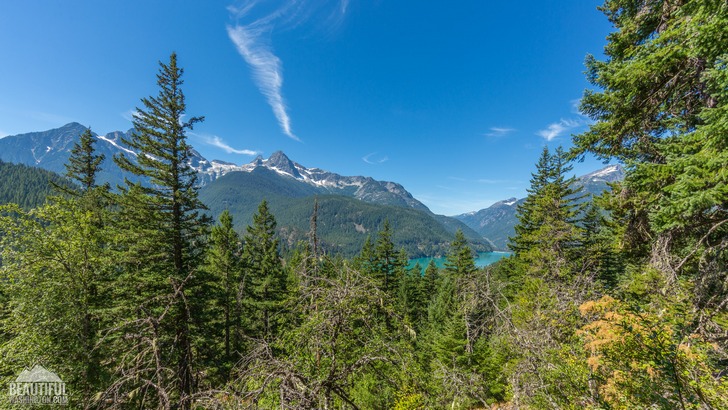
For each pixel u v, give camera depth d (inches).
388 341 184.4
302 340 173.8
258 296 973.2
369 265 1306.6
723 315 217.0
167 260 606.2
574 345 236.2
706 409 126.1
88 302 525.0
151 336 185.8
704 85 259.1
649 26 309.6
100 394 142.3
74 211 547.5
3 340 453.7
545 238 616.7
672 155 244.4
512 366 262.2
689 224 254.5
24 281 447.5
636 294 295.6
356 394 271.1
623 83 277.1
